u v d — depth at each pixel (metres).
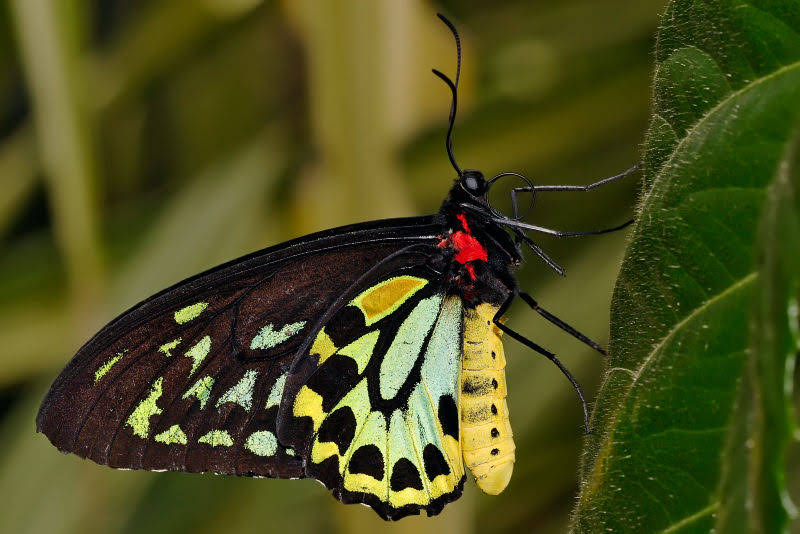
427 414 0.76
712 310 0.69
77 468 0.81
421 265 0.76
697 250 0.69
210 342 0.75
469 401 0.75
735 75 0.69
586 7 0.82
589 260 0.83
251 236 0.82
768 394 0.54
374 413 0.76
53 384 0.74
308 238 0.76
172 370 0.75
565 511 0.84
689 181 0.69
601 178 0.83
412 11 0.79
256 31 0.83
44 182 0.84
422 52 0.81
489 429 0.75
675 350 0.70
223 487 0.82
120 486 0.81
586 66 0.82
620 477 0.70
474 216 0.76
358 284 0.76
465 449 0.75
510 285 0.76
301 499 0.82
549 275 0.83
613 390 0.70
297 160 0.81
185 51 0.84
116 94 0.84
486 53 0.82
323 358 0.76
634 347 0.70
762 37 0.69
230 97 0.85
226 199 0.82
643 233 0.70
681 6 0.70
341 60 0.79
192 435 0.75
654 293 0.70
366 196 0.80
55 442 0.74
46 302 0.82
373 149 0.80
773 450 0.53
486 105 0.81
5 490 0.81
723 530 0.59
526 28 0.82
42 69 0.80
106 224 0.82
